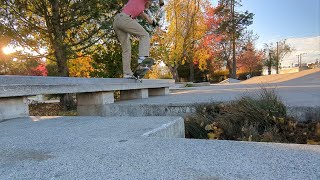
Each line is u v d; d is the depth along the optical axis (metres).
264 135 2.19
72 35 7.00
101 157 1.21
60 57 6.59
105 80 4.37
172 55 21.89
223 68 35.50
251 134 2.23
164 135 1.83
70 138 1.63
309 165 1.00
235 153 1.19
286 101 2.69
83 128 1.95
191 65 31.42
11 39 6.10
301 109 2.38
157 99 4.17
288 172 0.94
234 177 0.92
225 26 28.39
